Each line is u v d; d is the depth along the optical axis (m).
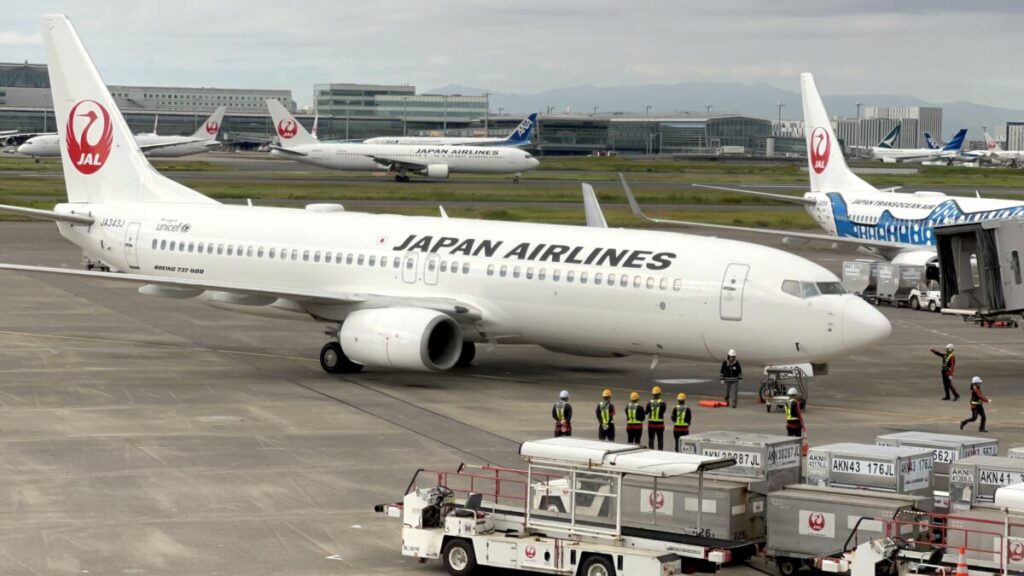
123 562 24.16
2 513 27.48
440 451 34.59
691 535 24.09
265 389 43.81
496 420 39.22
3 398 40.84
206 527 26.73
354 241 49.66
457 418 39.44
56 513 27.59
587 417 40.19
